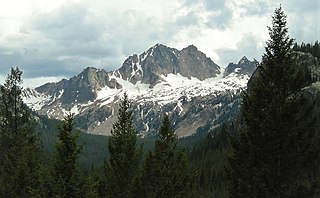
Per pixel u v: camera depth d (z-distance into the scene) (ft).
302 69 89.81
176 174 134.62
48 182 102.47
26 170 128.88
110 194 142.51
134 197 133.28
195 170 145.38
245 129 89.30
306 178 85.71
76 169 104.47
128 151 142.82
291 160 84.43
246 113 88.58
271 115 85.15
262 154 86.38
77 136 106.11
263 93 88.22
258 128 86.63
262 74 89.97
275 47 89.61
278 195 85.30
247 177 87.25
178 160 136.67
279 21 90.38
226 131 94.12
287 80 87.92
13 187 128.57
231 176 88.79
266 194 85.46
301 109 85.81
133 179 133.08
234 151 88.69
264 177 84.94
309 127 84.74
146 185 133.18
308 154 83.71
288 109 84.48
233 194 88.43
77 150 105.60
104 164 148.25
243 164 87.66
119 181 140.87
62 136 105.09
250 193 86.74
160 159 134.92
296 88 88.17
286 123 84.53
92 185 105.40
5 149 146.92
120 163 141.69
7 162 137.49
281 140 84.84
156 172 133.28
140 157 144.36
